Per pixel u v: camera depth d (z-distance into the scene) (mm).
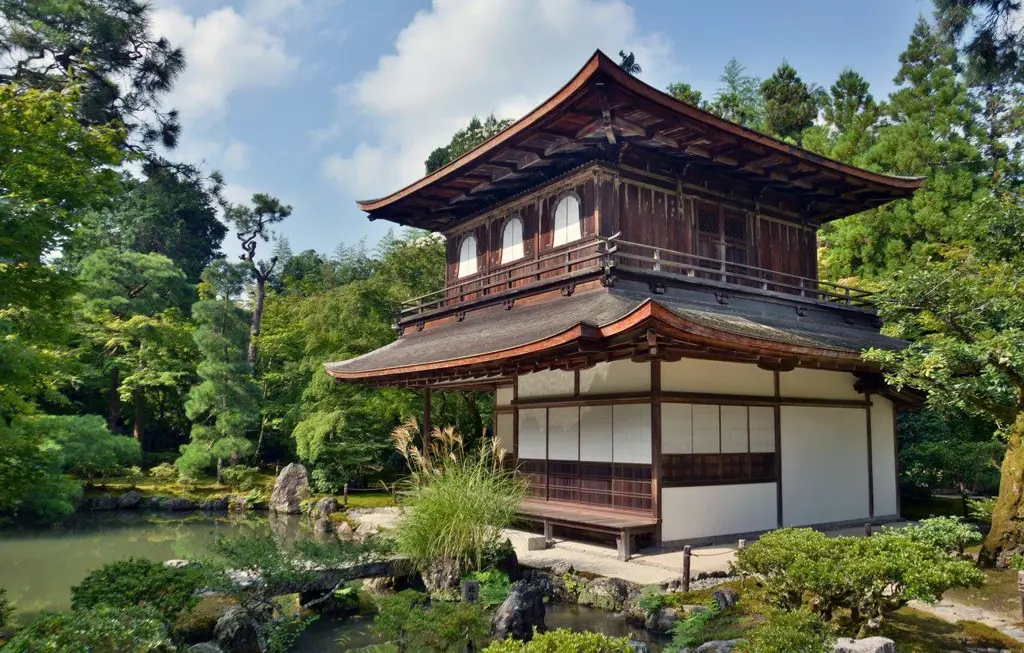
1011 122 32844
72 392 34188
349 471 26641
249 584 9930
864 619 8289
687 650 8344
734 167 17422
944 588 7539
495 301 18188
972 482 21016
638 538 13633
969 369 12211
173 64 20656
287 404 32500
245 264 38406
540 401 16406
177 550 18047
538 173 17750
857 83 33875
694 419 14094
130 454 23562
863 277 28719
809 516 15875
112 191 9766
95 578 8742
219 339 29812
